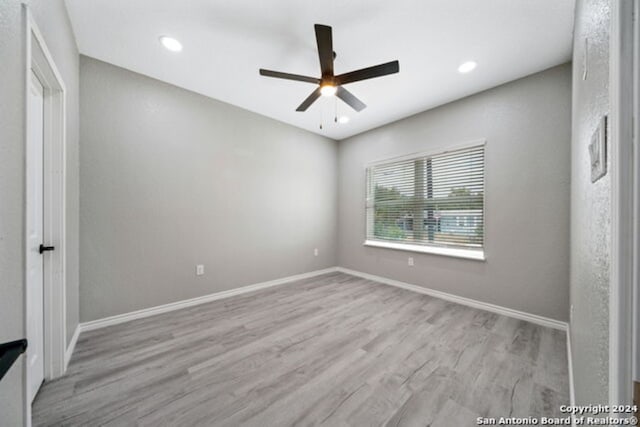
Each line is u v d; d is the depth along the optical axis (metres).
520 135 2.54
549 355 1.88
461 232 3.02
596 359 0.68
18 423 0.92
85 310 2.24
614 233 0.41
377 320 2.49
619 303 0.38
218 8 1.75
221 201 3.14
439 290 3.18
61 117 1.64
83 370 1.70
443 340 2.11
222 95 2.99
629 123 0.37
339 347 2.00
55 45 1.50
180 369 1.72
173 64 2.38
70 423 1.29
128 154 2.46
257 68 2.45
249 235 3.42
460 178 3.03
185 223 2.85
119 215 2.42
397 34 1.97
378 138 3.95
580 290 1.16
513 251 2.58
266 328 2.32
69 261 1.87
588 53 0.92
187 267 2.86
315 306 2.86
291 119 3.69
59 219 1.63
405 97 2.96
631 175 0.37
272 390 1.53
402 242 3.66
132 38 2.04
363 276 4.15
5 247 0.86
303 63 2.37
